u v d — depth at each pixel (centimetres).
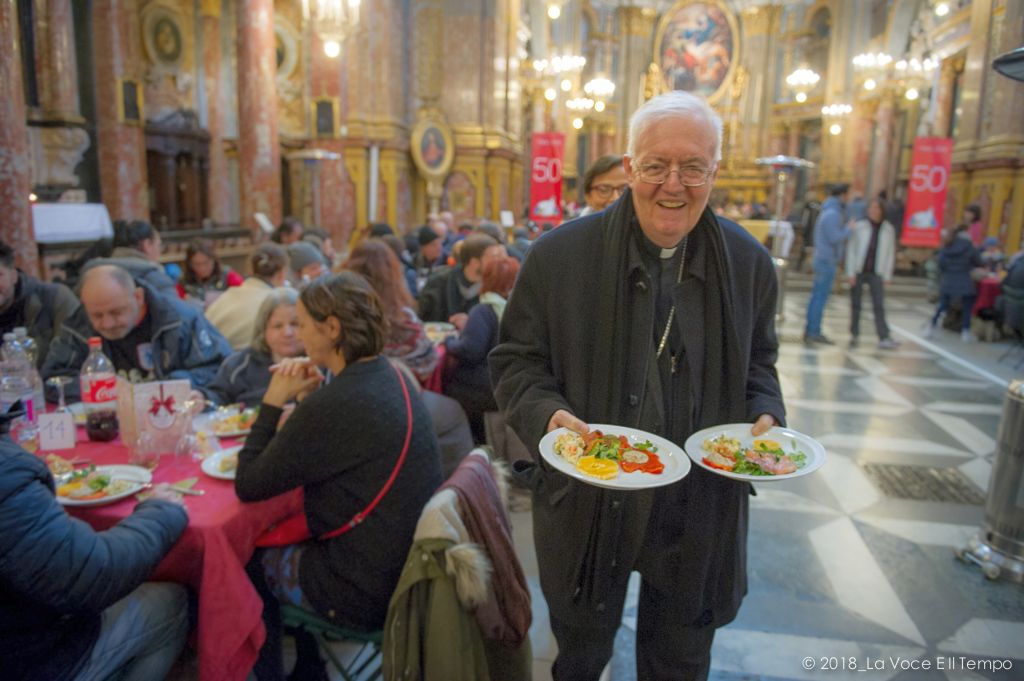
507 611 170
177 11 1151
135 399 211
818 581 290
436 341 400
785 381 641
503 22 1308
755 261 152
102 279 249
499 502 181
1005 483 294
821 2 2227
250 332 382
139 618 171
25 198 387
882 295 809
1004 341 857
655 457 131
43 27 849
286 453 182
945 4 1384
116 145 926
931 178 952
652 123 132
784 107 2373
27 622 144
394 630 158
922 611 269
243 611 177
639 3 2486
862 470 418
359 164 1117
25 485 139
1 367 238
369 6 1092
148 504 171
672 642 161
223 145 1259
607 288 146
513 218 1287
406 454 194
